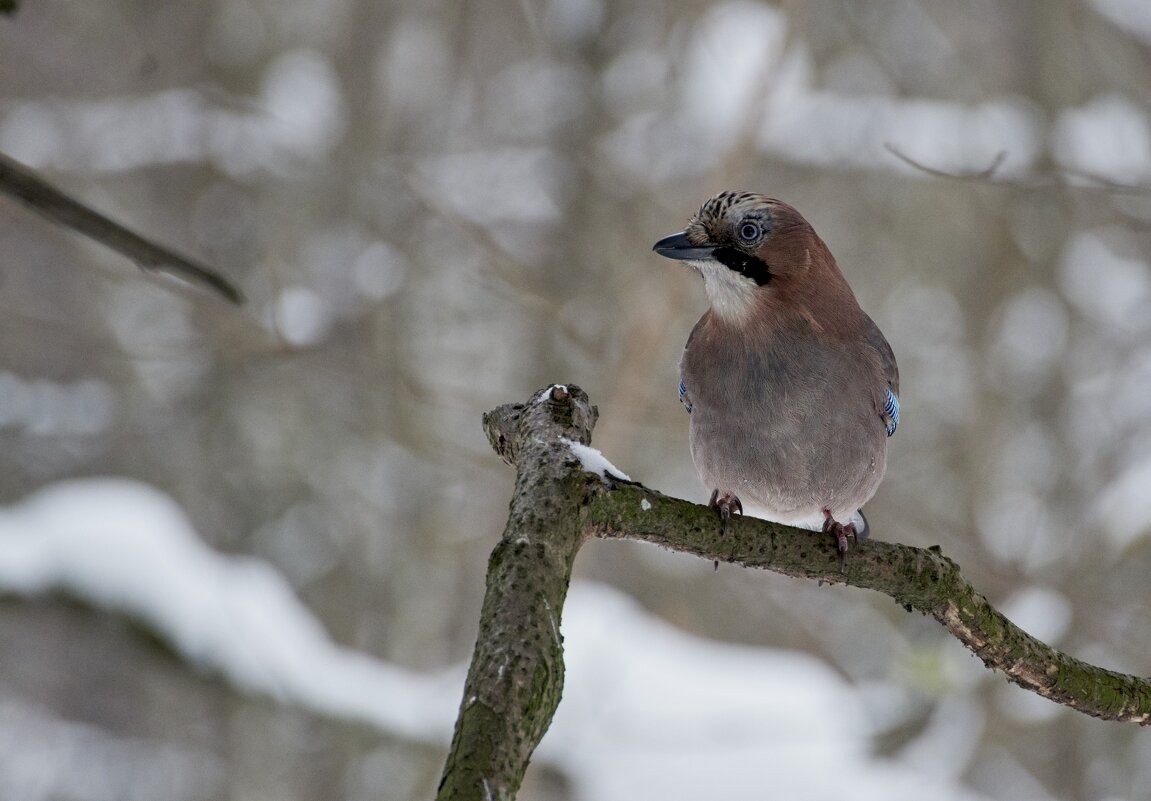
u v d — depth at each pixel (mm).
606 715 9922
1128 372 13719
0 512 9617
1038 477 13469
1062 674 4801
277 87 14109
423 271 13719
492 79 14938
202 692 11258
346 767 13430
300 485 14656
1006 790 12016
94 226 2947
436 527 13805
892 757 10047
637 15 13734
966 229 14961
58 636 14234
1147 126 12633
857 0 14820
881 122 13422
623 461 12086
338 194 14070
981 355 13555
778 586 14375
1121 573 11648
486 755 2809
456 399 12914
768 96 10812
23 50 14445
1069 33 13148
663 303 10930
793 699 10297
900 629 13719
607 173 13031
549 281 13289
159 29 14617
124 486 10148
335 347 12344
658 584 14773
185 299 11148
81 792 14875
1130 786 11969
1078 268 13516
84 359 14633
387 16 13852
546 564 3379
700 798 9352
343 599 14344
